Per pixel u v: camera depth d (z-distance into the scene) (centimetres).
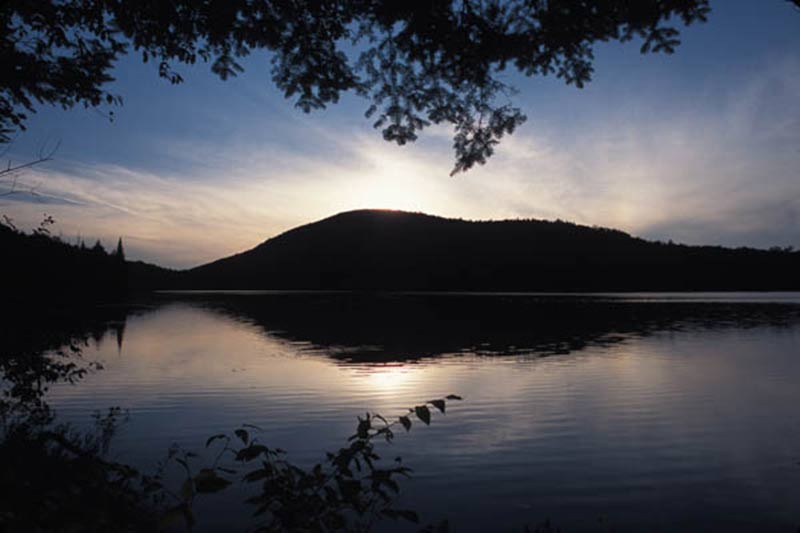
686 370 2164
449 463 962
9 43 462
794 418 1327
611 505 768
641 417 1338
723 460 980
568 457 998
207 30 470
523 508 753
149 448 1034
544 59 507
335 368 2264
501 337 3697
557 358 2566
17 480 388
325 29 496
